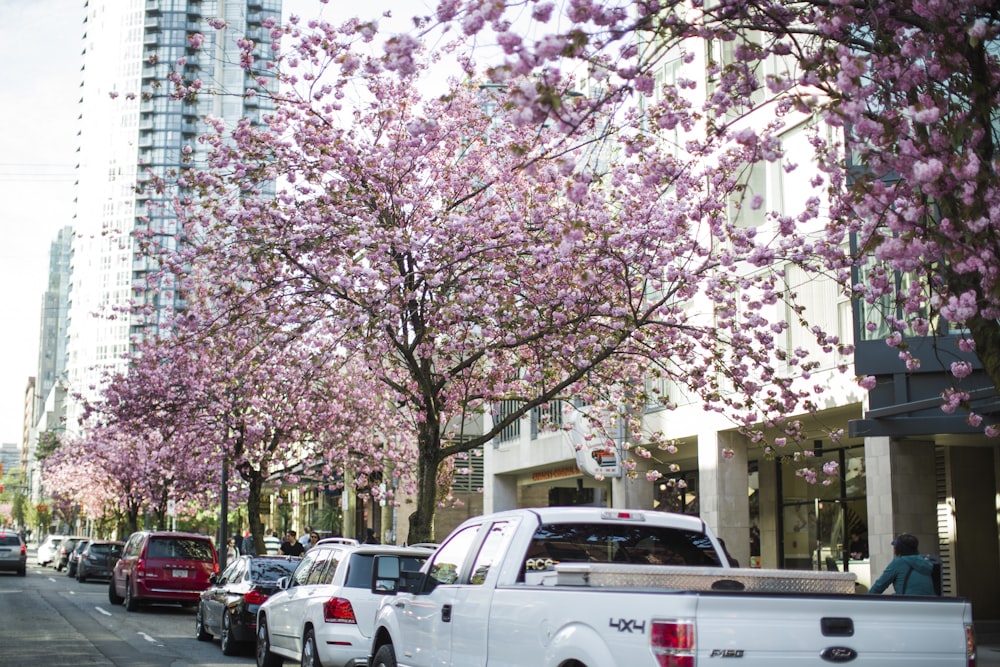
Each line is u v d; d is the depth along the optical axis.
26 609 26.12
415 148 16.33
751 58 8.03
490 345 16.23
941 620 6.12
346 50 16.02
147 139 141.12
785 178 21.45
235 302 16.81
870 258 17.28
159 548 26.02
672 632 5.59
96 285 145.12
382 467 29.34
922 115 7.06
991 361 7.49
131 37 144.75
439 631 8.59
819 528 24.66
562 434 30.70
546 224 15.31
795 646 5.74
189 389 25.53
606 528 8.03
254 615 16.61
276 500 52.56
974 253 7.52
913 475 18.19
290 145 16.44
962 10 7.31
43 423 178.38
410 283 16.22
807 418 21.34
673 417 25.39
